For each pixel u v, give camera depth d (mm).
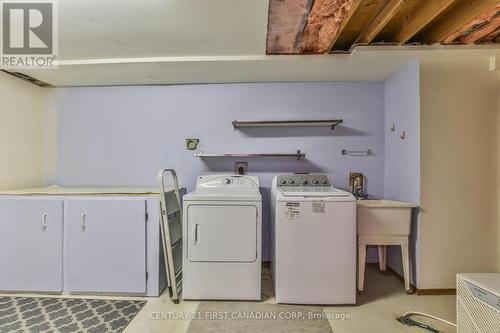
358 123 2953
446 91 2314
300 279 2152
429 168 2316
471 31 1959
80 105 3045
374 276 2693
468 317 1492
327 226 2139
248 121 2932
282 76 2781
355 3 1590
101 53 2285
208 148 3008
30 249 2340
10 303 2193
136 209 2309
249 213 2205
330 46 2174
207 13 1722
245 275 2209
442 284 2314
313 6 1623
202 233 2203
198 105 3006
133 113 3031
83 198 2328
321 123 2848
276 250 2178
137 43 2119
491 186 2324
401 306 2139
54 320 1954
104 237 2316
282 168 2984
